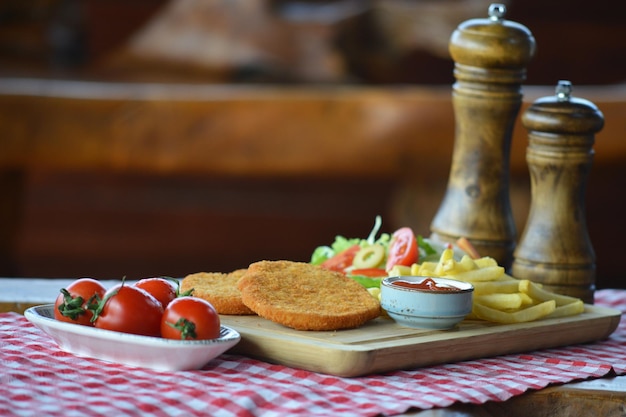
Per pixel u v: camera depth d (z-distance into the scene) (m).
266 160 5.34
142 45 6.45
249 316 2.13
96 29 7.92
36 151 5.38
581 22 7.79
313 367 1.89
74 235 7.68
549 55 7.83
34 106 5.32
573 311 2.27
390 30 6.25
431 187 5.39
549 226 2.52
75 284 1.96
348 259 2.47
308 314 1.96
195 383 1.77
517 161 5.21
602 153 5.23
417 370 1.96
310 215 7.78
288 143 5.32
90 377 1.79
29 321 2.16
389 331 2.01
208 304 1.87
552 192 2.51
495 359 2.08
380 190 7.76
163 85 5.72
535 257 2.51
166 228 7.75
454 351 2.01
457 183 2.65
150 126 5.34
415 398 1.74
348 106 5.28
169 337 1.85
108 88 5.41
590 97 5.23
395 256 2.33
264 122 5.31
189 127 5.33
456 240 2.62
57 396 1.68
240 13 6.33
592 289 2.53
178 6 6.42
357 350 1.85
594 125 2.47
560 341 2.21
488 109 2.59
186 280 2.27
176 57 6.35
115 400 1.66
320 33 6.29
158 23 6.42
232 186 7.79
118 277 7.71
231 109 5.31
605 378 1.97
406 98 5.27
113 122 5.34
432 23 6.22
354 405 1.70
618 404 1.84
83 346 1.90
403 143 5.29
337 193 7.79
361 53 6.34
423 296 2.01
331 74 6.26
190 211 7.76
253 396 1.69
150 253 7.75
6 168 5.43
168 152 5.36
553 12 7.80
